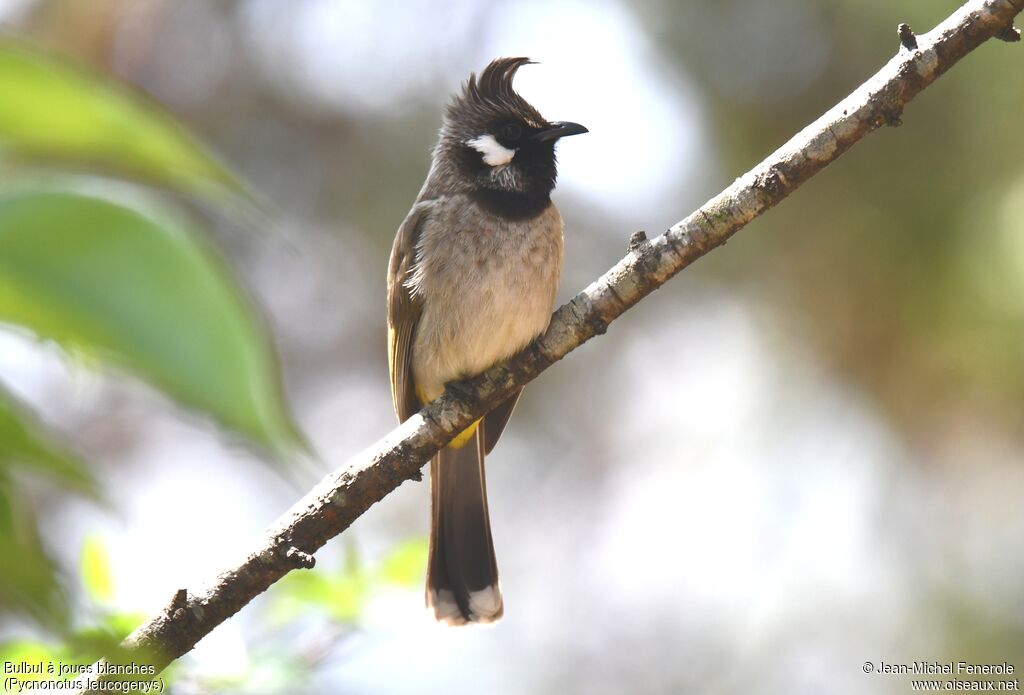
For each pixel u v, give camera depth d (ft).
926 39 17.42
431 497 26.12
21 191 5.31
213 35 44.83
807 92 38.04
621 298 19.25
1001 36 17.21
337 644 19.65
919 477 39.11
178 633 15.74
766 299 40.65
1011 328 34.88
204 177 5.78
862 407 39.58
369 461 18.19
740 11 37.68
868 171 37.29
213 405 5.05
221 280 5.27
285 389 5.27
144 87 43.80
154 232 5.28
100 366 5.24
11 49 5.58
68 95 5.68
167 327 5.14
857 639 37.86
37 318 5.13
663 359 45.52
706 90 38.42
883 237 37.29
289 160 44.16
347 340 45.21
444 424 18.92
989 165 35.22
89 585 18.28
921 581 37.73
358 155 43.55
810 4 36.96
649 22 38.37
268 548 16.60
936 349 37.24
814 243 38.86
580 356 46.83
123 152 5.82
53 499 33.30
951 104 35.63
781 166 18.01
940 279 36.50
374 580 20.56
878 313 38.14
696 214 18.72
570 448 47.57
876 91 17.48
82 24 43.21
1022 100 34.37
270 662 18.56
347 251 43.29
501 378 19.39
